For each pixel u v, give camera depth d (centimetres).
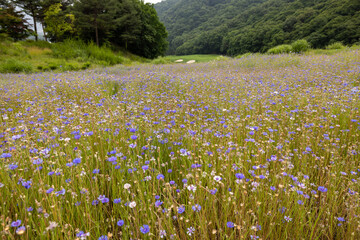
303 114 389
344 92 464
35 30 4556
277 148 250
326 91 479
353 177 219
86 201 173
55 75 1052
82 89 610
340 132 320
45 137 254
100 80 758
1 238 129
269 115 362
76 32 4344
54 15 4047
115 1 4516
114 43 5006
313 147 273
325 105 393
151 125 307
